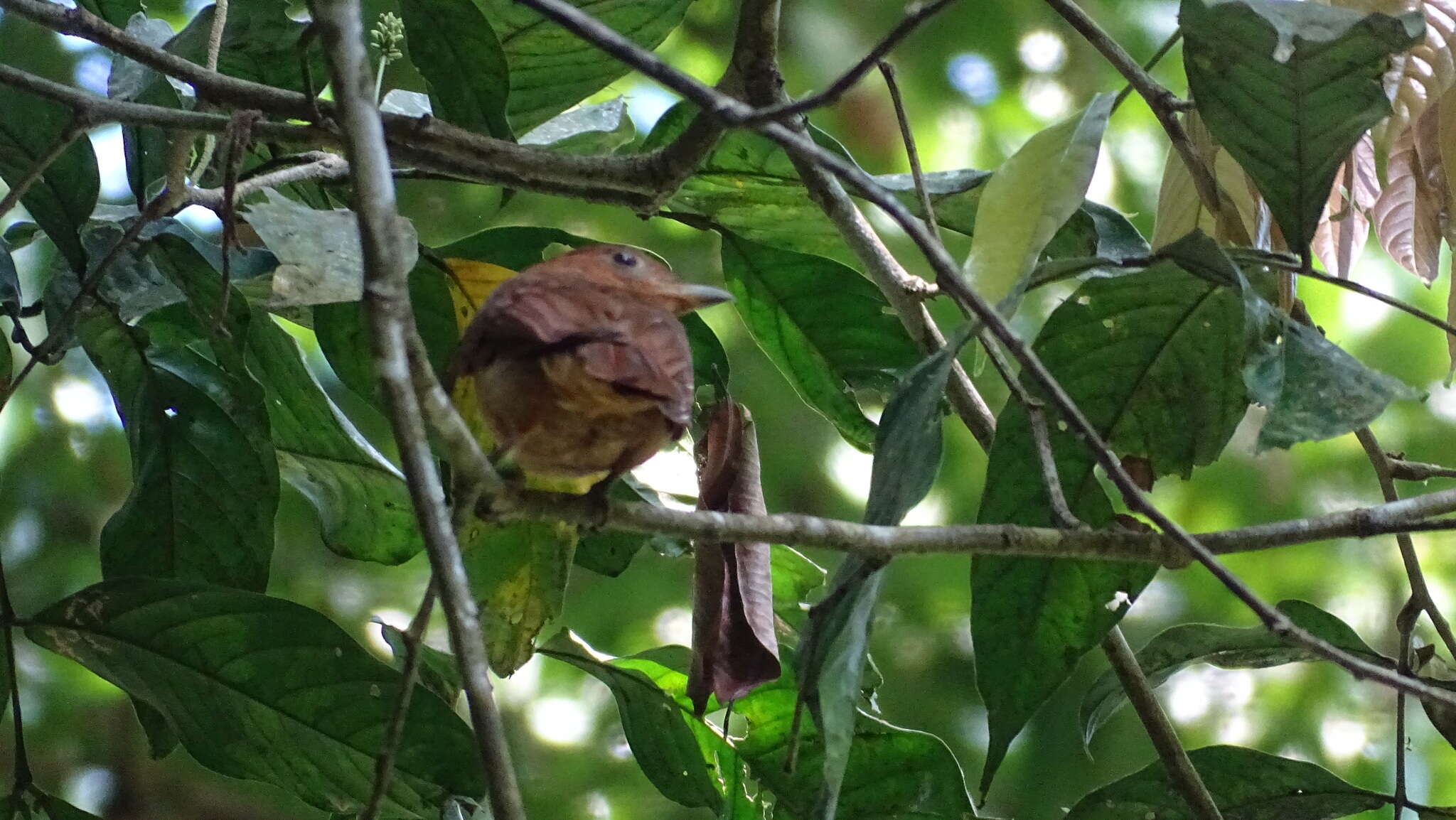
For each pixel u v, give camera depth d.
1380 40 4.40
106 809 11.49
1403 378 11.96
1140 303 5.04
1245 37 4.53
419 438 3.13
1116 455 5.31
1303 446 12.02
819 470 11.63
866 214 11.55
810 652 4.45
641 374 4.00
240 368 5.57
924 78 12.19
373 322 3.12
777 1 5.58
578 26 3.48
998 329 3.63
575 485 4.93
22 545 11.30
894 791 6.05
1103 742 10.50
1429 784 10.68
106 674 5.15
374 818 4.12
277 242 4.46
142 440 5.78
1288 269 4.85
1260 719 10.93
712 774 6.34
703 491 5.10
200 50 5.93
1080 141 4.55
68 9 4.92
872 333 6.66
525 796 10.91
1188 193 6.23
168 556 5.86
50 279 5.81
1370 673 3.76
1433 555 11.90
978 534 4.36
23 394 11.36
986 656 5.10
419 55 5.56
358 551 6.70
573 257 5.38
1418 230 5.98
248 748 5.21
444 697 6.29
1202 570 11.41
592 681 11.53
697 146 5.24
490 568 5.45
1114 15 12.30
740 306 6.75
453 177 5.86
